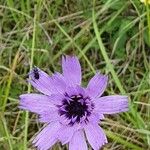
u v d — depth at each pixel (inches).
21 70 7.1
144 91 6.2
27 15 7.1
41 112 3.8
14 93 6.9
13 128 6.7
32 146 6.2
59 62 7.1
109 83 6.8
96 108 3.7
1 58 7.2
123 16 7.2
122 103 3.7
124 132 6.3
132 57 7.0
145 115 6.5
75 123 3.8
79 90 3.7
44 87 3.8
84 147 3.8
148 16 6.2
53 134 3.8
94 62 7.2
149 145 6.0
